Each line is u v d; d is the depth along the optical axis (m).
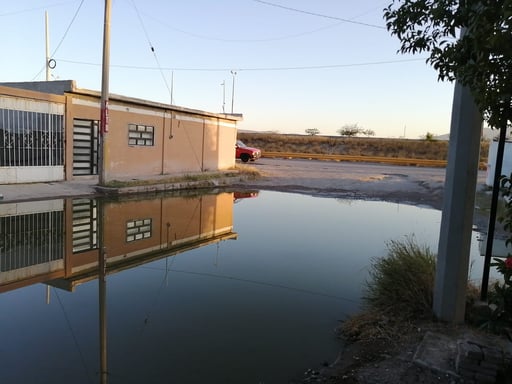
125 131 17.41
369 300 5.14
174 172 20.61
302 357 3.81
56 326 4.30
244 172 22.70
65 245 7.55
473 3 2.60
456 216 4.11
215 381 3.35
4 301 4.97
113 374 3.40
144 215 10.70
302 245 8.32
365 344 4.01
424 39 3.02
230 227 9.94
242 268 6.64
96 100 15.91
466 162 4.01
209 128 23.34
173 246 7.94
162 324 4.43
